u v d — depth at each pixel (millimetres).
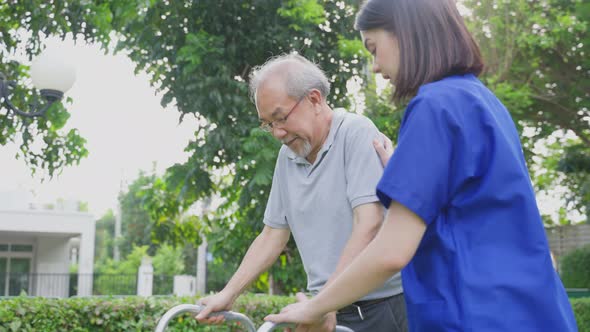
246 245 7129
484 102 1325
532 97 10125
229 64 6441
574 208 13180
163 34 6664
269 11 6578
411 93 1431
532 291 1229
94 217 19891
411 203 1246
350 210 2090
